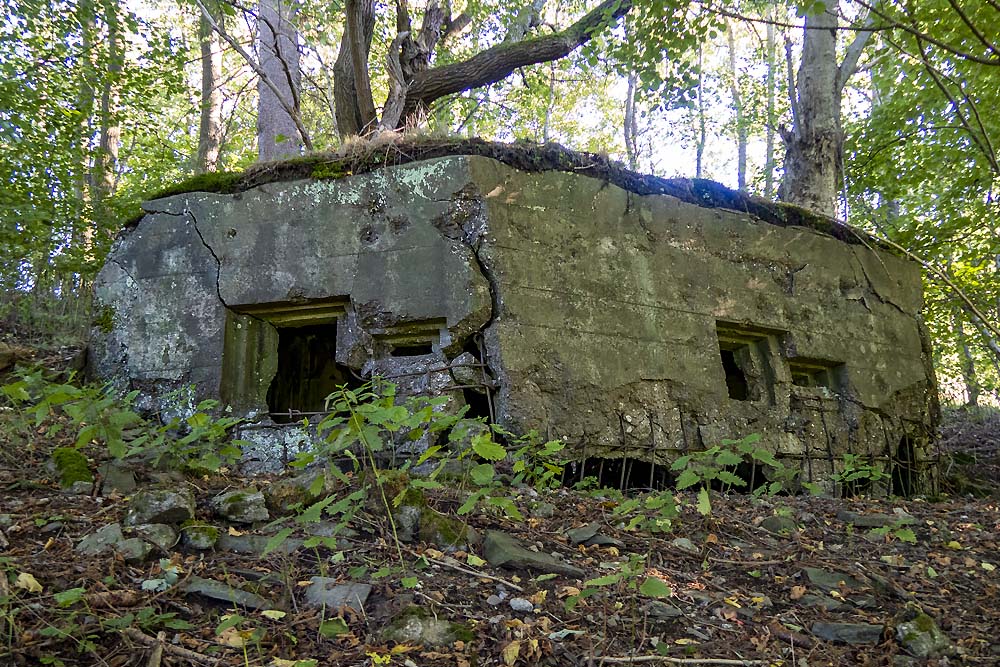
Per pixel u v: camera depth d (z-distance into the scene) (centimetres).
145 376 618
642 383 623
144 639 265
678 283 666
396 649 277
